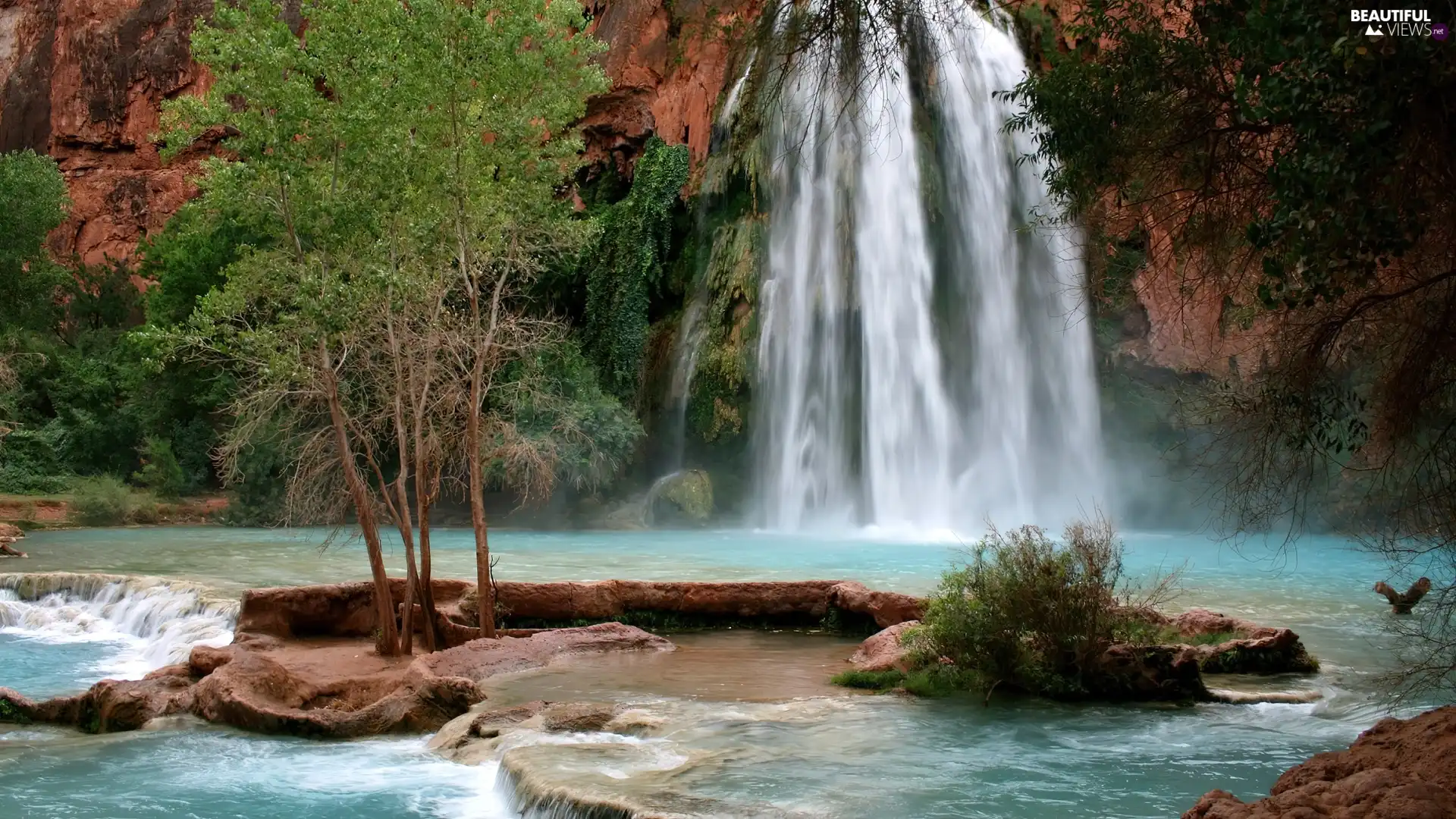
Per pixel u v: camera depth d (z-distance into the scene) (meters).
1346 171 5.75
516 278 18.80
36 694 14.66
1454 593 9.26
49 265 55.22
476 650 14.25
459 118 16.66
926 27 10.32
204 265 44.28
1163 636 13.96
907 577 23.00
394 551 28.91
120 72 64.75
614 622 16.55
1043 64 39.34
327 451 15.46
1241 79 6.70
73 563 25.03
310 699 12.67
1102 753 10.15
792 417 40.97
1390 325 8.33
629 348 43.03
